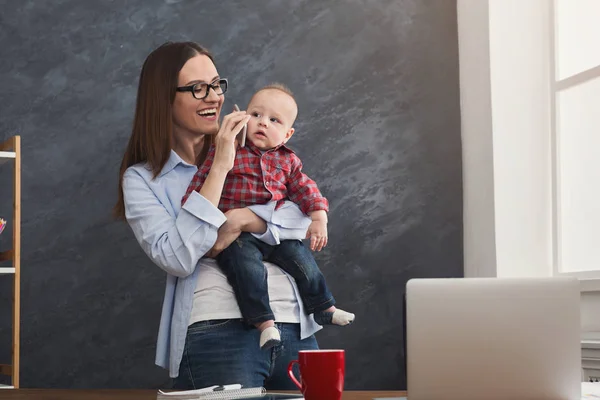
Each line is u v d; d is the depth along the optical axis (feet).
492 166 12.99
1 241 12.19
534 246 13.00
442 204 13.73
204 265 8.16
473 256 13.48
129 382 12.33
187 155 8.93
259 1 13.32
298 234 8.54
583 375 10.41
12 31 12.46
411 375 4.48
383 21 13.82
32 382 12.03
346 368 13.10
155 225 8.04
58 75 12.55
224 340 7.73
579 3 12.64
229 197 8.46
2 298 12.09
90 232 12.43
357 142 13.51
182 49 8.57
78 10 12.69
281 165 8.77
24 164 12.32
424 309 4.50
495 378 4.43
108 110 12.67
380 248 13.43
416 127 13.76
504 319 4.46
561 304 4.47
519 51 13.24
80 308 12.29
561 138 12.99
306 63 13.42
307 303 8.28
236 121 8.19
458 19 14.07
